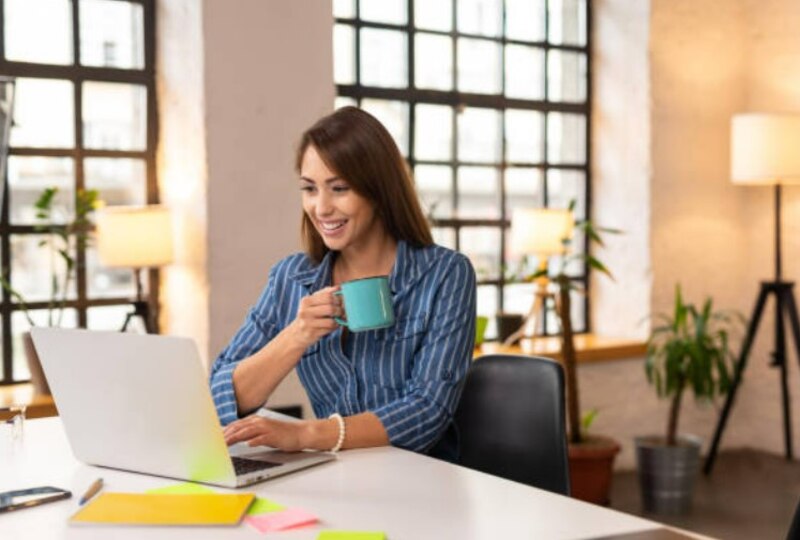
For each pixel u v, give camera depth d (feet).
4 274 12.12
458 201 15.37
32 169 12.26
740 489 14.56
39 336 5.36
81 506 4.63
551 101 16.19
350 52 14.25
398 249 6.56
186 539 4.14
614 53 16.16
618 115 16.16
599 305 16.58
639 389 15.88
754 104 16.56
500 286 15.75
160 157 12.87
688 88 16.11
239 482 4.95
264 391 6.20
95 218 12.55
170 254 11.85
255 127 12.29
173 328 12.75
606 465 13.56
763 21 16.34
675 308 15.02
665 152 15.93
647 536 4.13
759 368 16.61
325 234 6.36
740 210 16.75
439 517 4.42
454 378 6.26
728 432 16.80
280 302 6.86
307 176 6.30
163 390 4.95
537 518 4.39
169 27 12.51
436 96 15.05
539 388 6.86
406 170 6.56
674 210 16.06
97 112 12.63
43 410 10.82
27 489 4.90
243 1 12.14
